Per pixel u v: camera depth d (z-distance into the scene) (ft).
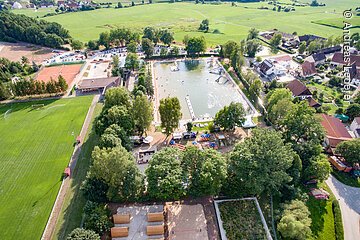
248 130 308.81
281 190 218.59
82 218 206.18
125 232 187.73
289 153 214.48
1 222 205.26
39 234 196.24
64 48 601.62
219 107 363.56
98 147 218.18
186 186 210.18
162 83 434.30
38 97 394.52
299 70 459.32
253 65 490.08
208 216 204.95
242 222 197.16
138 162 261.65
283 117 295.89
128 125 272.72
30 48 609.83
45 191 231.91
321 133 247.50
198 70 481.46
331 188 234.58
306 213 192.75
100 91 407.64
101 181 210.18
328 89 401.70
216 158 206.28
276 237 191.62
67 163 262.47
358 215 210.38
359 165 254.27
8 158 270.26
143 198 215.31
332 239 192.75
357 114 317.63
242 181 210.59
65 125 321.93
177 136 293.84
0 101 384.88
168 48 582.35
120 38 599.16
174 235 185.06
